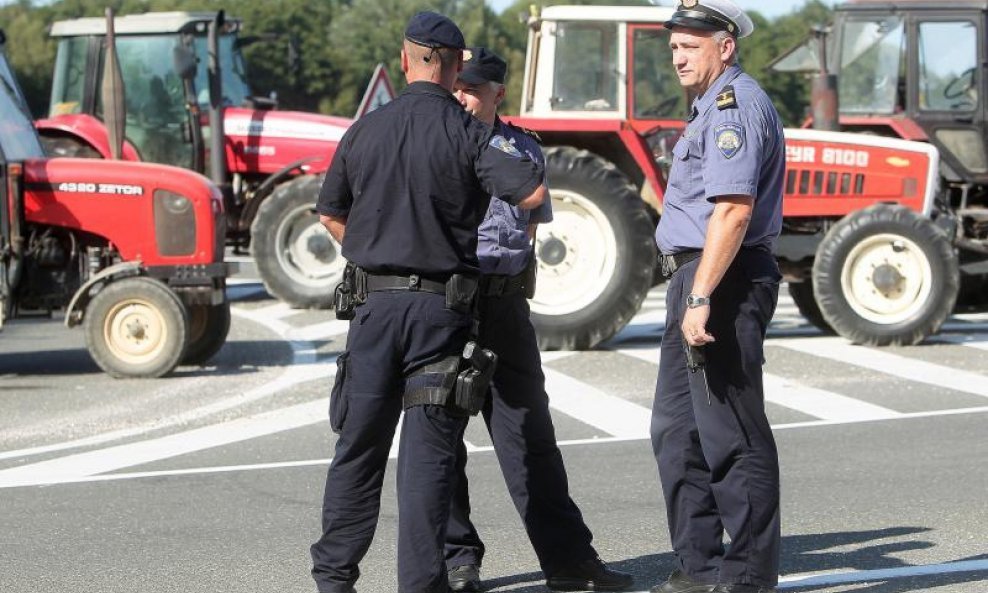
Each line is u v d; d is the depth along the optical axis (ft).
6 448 97.76
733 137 57.72
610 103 150.00
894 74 164.14
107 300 123.44
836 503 80.38
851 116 165.68
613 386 120.47
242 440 99.30
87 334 123.75
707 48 59.72
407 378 57.36
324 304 178.70
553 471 64.59
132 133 193.16
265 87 544.62
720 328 59.11
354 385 57.11
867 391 116.47
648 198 151.84
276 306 183.21
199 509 80.59
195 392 118.01
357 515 57.98
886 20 163.73
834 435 99.30
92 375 127.54
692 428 61.98
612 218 139.95
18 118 132.67
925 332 139.64
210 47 190.70
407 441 57.06
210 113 189.78
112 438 100.42
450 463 57.36
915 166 144.77
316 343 147.33
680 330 61.41
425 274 56.34
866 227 139.44
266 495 83.71
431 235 56.24
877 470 88.48
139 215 127.54
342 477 57.93
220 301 128.47
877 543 72.02
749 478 59.41
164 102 192.85
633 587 65.26
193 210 127.34
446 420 57.06
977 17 161.89
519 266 64.18
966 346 141.38
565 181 139.64
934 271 139.33
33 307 129.70
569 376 126.00
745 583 59.77
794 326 158.51
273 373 127.54
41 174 127.13
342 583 58.39
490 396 64.75
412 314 56.18
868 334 139.95
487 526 76.43
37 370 130.93
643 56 149.48
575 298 140.46
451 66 57.72
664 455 62.64
